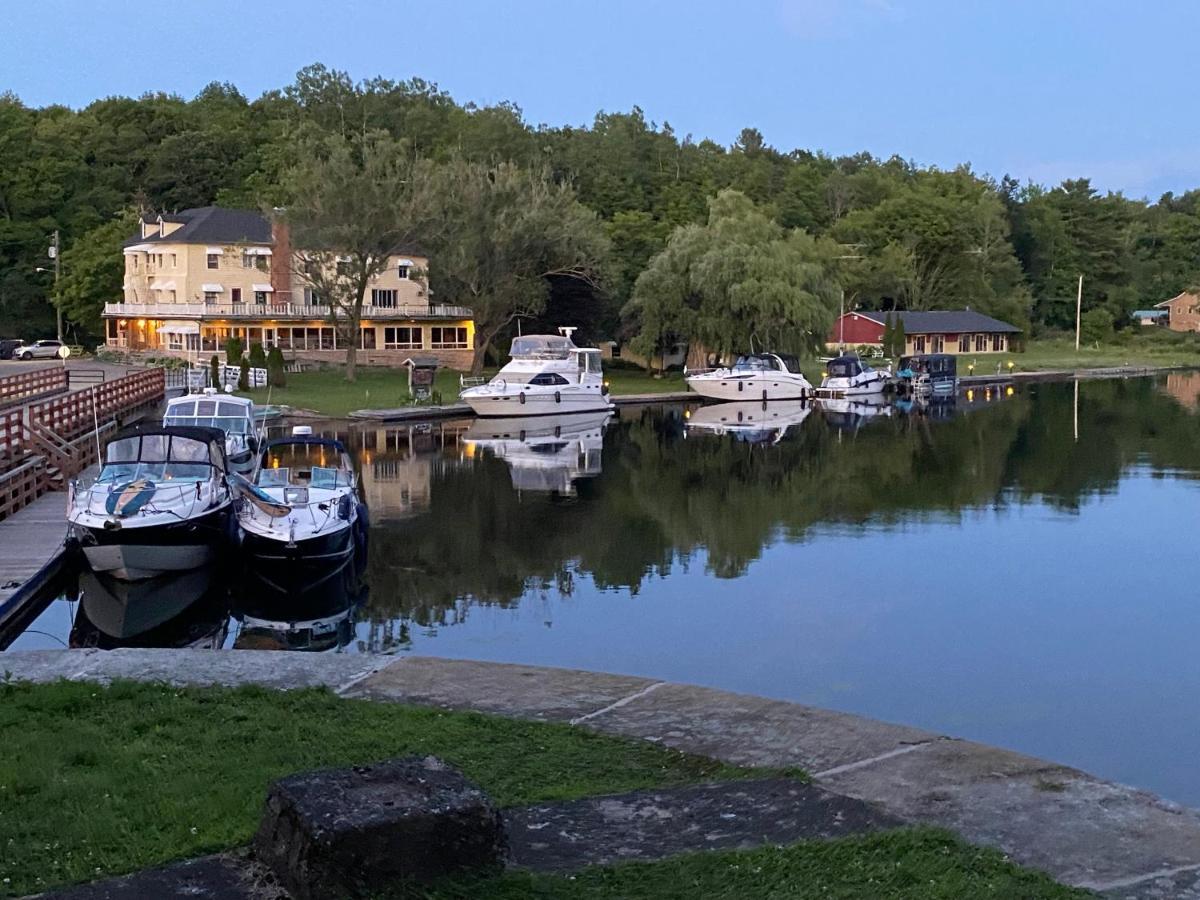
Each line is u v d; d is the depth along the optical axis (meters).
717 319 70.62
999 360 105.25
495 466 39.12
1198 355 119.69
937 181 147.75
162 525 19.95
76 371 64.56
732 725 8.84
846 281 110.81
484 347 72.62
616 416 58.91
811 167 157.00
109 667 10.45
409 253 74.00
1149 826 6.97
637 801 7.37
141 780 7.49
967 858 6.34
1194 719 14.64
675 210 112.75
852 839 6.59
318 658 10.73
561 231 70.50
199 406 31.97
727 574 22.70
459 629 18.55
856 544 25.97
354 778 6.38
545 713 9.22
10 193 99.00
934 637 18.25
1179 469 39.06
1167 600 20.69
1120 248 144.00
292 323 76.81
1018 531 27.48
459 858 6.04
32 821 6.82
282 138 122.75
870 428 53.50
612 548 25.39
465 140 126.88
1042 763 8.02
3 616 17.47
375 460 40.44
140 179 119.12
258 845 6.32
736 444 46.59
